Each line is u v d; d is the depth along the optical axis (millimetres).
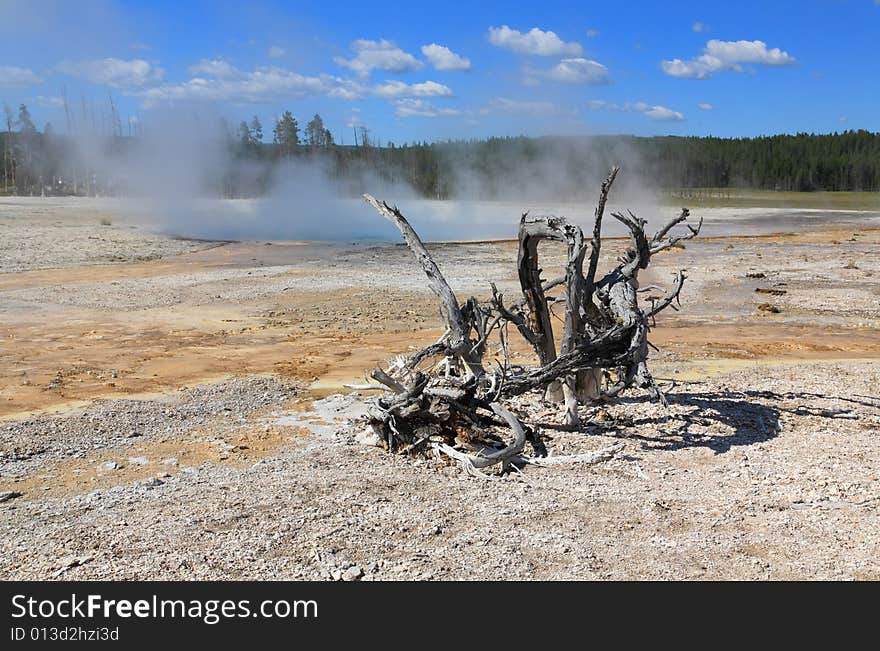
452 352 11523
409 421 10844
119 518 8320
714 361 16469
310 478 9570
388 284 27344
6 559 7320
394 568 7059
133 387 14641
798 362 16359
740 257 34656
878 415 12164
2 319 21203
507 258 34062
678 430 11398
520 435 10117
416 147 98250
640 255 11781
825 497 8758
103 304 23656
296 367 16266
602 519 8219
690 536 7758
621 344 11039
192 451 10953
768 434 11227
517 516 8297
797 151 121250
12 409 13078
